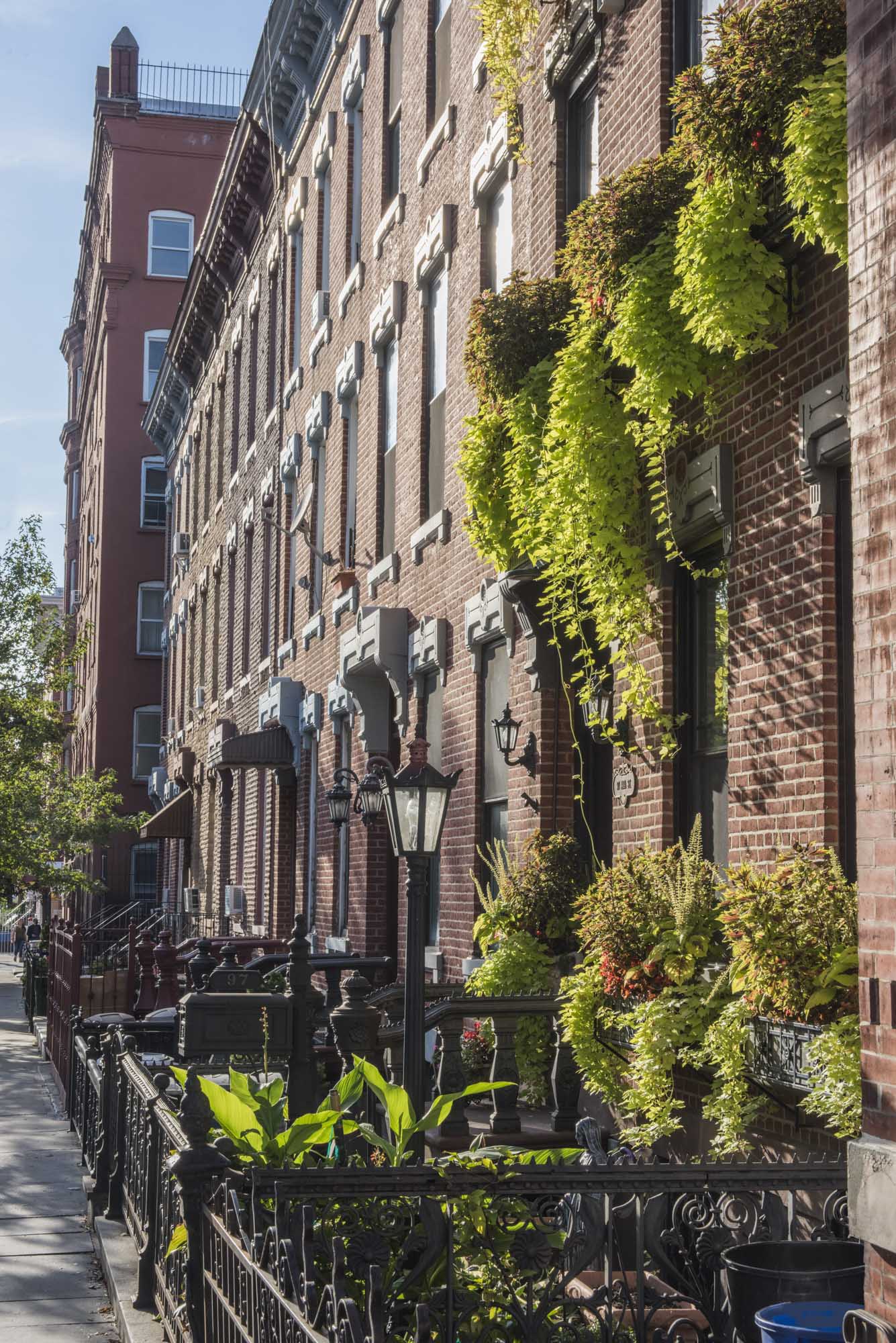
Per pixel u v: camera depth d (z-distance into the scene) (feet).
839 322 24.02
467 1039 37.63
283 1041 32.71
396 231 57.06
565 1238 18.94
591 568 31.22
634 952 27.66
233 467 100.17
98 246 183.42
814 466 24.75
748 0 27.96
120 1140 32.71
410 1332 17.98
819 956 21.54
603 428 29.89
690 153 25.53
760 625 26.66
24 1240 32.55
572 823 37.99
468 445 36.76
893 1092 14.51
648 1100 25.88
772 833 25.90
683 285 26.16
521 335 34.83
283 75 76.54
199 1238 18.49
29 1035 85.10
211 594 108.47
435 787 27.76
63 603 243.40
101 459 164.76
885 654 15.07
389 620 53.21
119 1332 24.58
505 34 40.68
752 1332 17.20
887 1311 14.44
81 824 106.73
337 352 67.41
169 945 62.13
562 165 38.83
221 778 98.78
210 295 105.81
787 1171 18.62
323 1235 18.20
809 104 21.88
